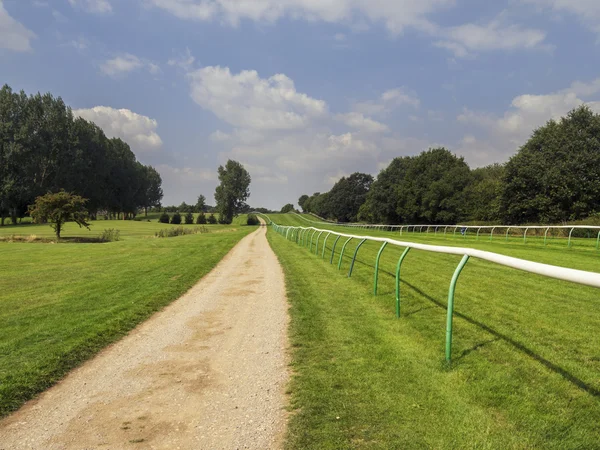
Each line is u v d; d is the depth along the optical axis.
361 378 3.85
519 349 4.43
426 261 12.85
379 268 11.27
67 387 3.97
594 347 4.46
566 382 3.58
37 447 2.90
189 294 8.70
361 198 95.69
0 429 3.17
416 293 7.60
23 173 57.94
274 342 5.19
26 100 60.72
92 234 39.50
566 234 22.94
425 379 3.77
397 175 63.16
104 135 85.88
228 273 11.77
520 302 6.68
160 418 3.28
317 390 3.63
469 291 7.68
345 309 6.68
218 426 3.11
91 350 5.00
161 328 6.06
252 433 2.98
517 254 14.34
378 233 37.28
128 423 3.21
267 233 43.75
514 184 35.38
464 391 3.48
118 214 102.38
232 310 7.13
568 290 7.71
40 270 12.70
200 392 3.77
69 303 7.59
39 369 4.30
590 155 32.50
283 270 12.11
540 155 35.34
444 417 3.07
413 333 5.18
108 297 8.11
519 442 2.72
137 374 4.27
